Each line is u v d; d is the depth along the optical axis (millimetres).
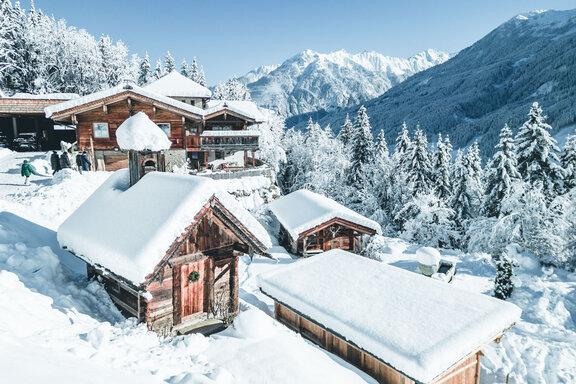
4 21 50531
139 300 8312
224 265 10266
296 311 10672
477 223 25922
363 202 36906
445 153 39000
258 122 41281
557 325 15031
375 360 8906
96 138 25562
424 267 17766
